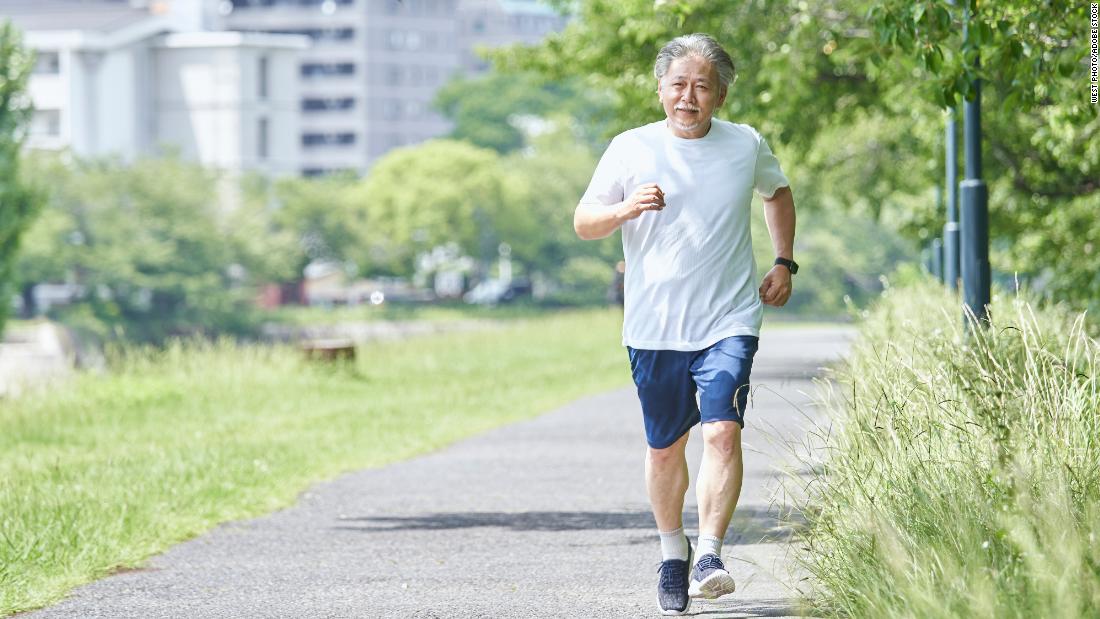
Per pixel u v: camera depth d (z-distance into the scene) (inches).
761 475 679.1
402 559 500.4
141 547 517.7
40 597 435.2
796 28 1156.5
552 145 6461.6
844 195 2197.3
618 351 1939.0
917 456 374.3
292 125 7377.0
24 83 2603.3
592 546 520.7
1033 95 574.2
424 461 799.7
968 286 759.1
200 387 1257.4
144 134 7101.4
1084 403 401.7
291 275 5497.1
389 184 5900.6
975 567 303.6
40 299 5600.4
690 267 381.1
